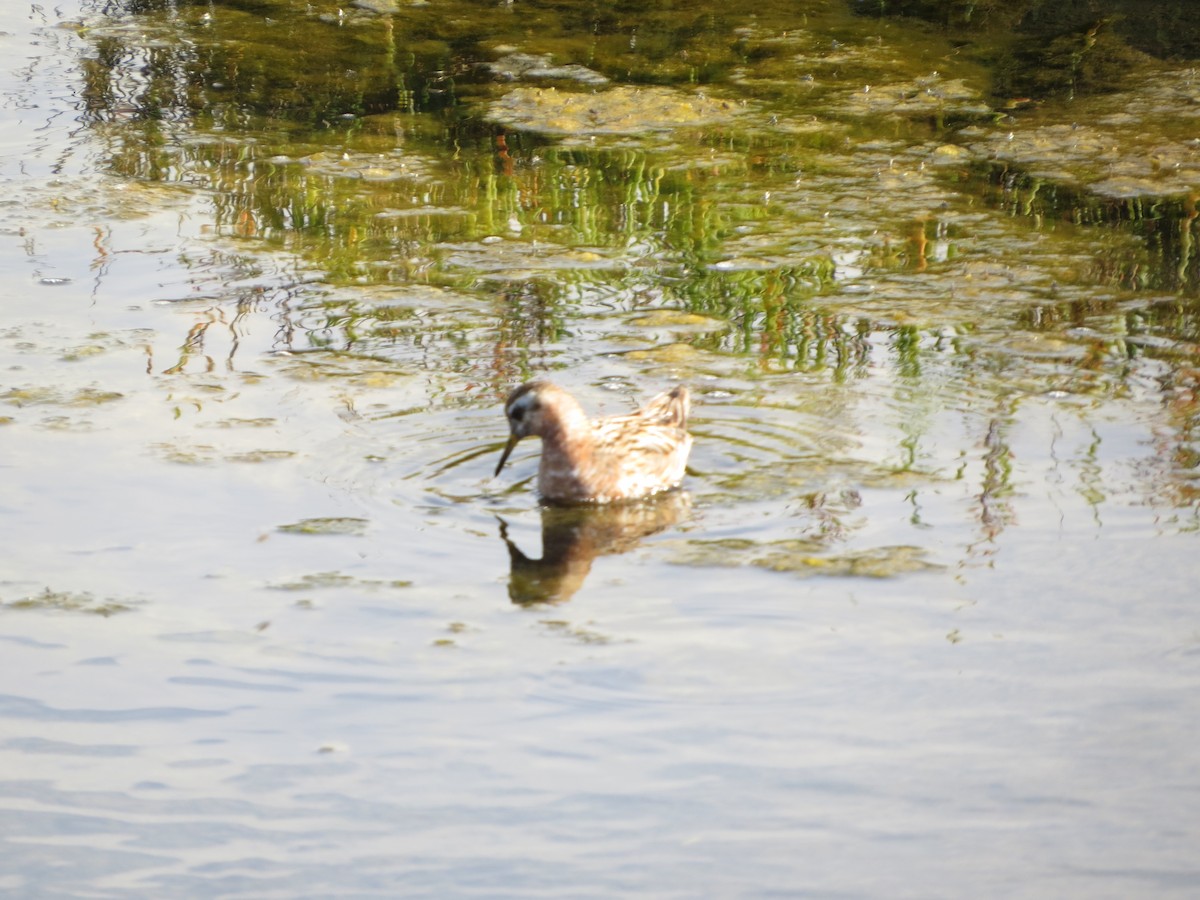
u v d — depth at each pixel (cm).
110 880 1307
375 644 1692
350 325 2662
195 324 2648
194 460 2138
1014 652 1661
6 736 1513
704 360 2530
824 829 1366
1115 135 3631
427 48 4272
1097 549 1886
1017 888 1287
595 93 3922
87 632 1709
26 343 2541
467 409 2338
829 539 1927
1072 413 2305
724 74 4075
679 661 1652
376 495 2059
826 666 1636
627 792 1417
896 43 4322
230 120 3750
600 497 2047
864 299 2786
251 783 1437
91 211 3173
